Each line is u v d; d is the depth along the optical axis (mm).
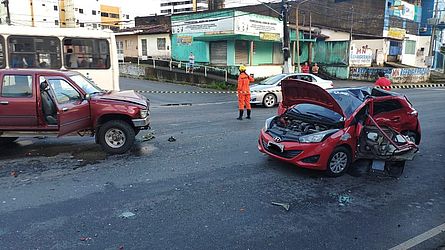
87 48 13984
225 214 4816
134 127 7891
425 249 4027
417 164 7250
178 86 25312
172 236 4234
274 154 6613
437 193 5691
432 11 43250
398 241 4191
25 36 12812
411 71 33594
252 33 27312
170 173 6414
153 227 4445
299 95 7102
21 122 7355
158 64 31219
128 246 4016
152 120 11828
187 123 11281
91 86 8391
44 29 13125
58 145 8430
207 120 11891
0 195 5391
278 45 31047
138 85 24906
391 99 7766
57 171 6512
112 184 5867
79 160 7203
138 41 33969
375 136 6625
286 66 22609
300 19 38188
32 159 7273
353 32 39375
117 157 7418
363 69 32750
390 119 7758
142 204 5102
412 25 42406
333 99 6367
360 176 6434
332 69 34906
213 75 26625
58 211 4871
